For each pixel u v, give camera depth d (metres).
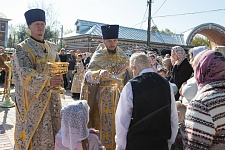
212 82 1.88
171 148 2.68
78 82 9.82
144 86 2.26
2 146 4.55
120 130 2.33
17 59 3.05
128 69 3.96
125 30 26.61
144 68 2.42
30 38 3.20
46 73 3.17
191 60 4.14
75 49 24.47
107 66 3.81
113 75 3.64
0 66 8.34
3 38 34.72
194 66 2.06
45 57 3.21
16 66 3.10
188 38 26.78
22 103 3.14
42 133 3.13
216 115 1.77
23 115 3.14
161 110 2.24
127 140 2.31
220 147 1.82
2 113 7.00
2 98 9.18
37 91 3.00
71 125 2.31
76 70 9.91
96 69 3.81
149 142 2.21
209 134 1.77
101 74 3.49
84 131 2.36
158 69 4.64
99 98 3.84
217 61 1.89
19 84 3.15
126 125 2.32
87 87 3.80
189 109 1.89
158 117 2.23
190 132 1.84
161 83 2.32
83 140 2.37
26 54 3.09
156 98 2.24
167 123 2.27
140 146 2.22
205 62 1.92
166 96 2.28
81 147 2.36
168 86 2.35
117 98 3.84
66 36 25.84
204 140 1.77
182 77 4.50
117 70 3.84
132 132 2.26
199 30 26.05
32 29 3.19
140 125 2.22
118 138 2.36
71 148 2.30
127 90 2.30
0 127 5.70
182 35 30.73
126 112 2.30
